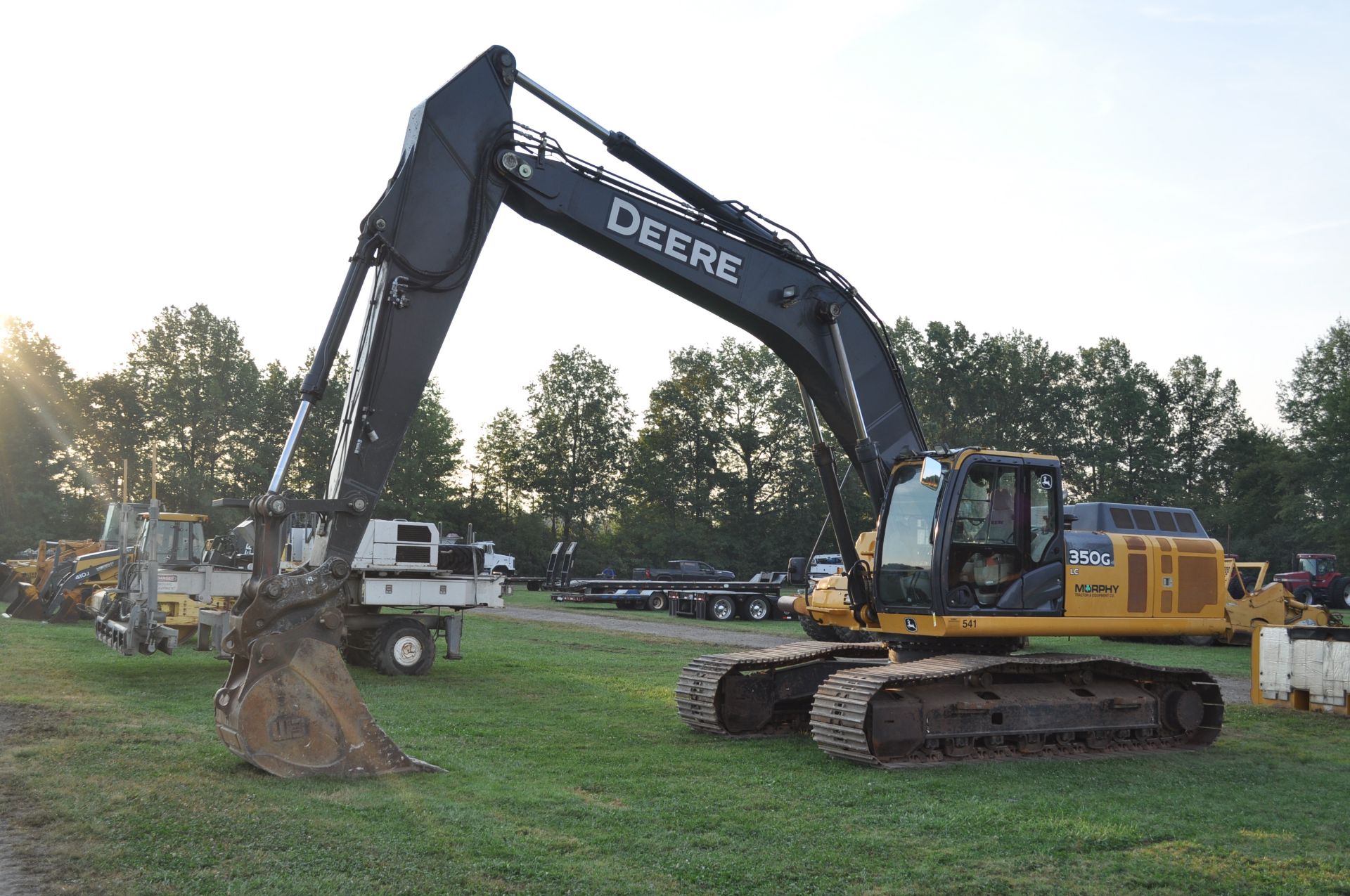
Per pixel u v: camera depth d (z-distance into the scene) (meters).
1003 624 10.00
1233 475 75.69
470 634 22.34
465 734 9.87
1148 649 21.95
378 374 8.28
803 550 67.31
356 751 7.66
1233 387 77.94
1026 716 9.73
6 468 59.75
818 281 10.39
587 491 71.38
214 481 63.34
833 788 7.85
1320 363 69.88
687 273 9.77
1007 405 69.12
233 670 7.68
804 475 67.94
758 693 10.66
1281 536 68.12
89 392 62.97
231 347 66.19
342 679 7.67
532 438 71.12
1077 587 10.54
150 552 14.02
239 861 5.46
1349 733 11.76
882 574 10.30
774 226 10.27
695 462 70.44
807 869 5.72
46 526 59.16
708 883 5.42
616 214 9.48
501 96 8.99
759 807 7.19
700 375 70.25
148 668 14.63
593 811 6.87
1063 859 6.12
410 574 15.29
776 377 70.06
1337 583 42.75
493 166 8.91
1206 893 5.57
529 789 7.46
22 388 60.84
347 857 5.59
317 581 7.62
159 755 8.16
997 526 10.19
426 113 8.67
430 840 5.94
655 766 8.62
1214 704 10.81
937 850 6.21
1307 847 6.59
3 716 10.02
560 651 18.73
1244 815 7.44
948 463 10.02
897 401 10.69
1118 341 71.38
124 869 5.30
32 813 6.33
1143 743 10.54
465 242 8.70
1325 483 63.84
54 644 17.52
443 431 67.56
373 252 8.51
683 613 32.62
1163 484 69.69
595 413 71.50
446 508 67.69
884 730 8.94
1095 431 70.69
